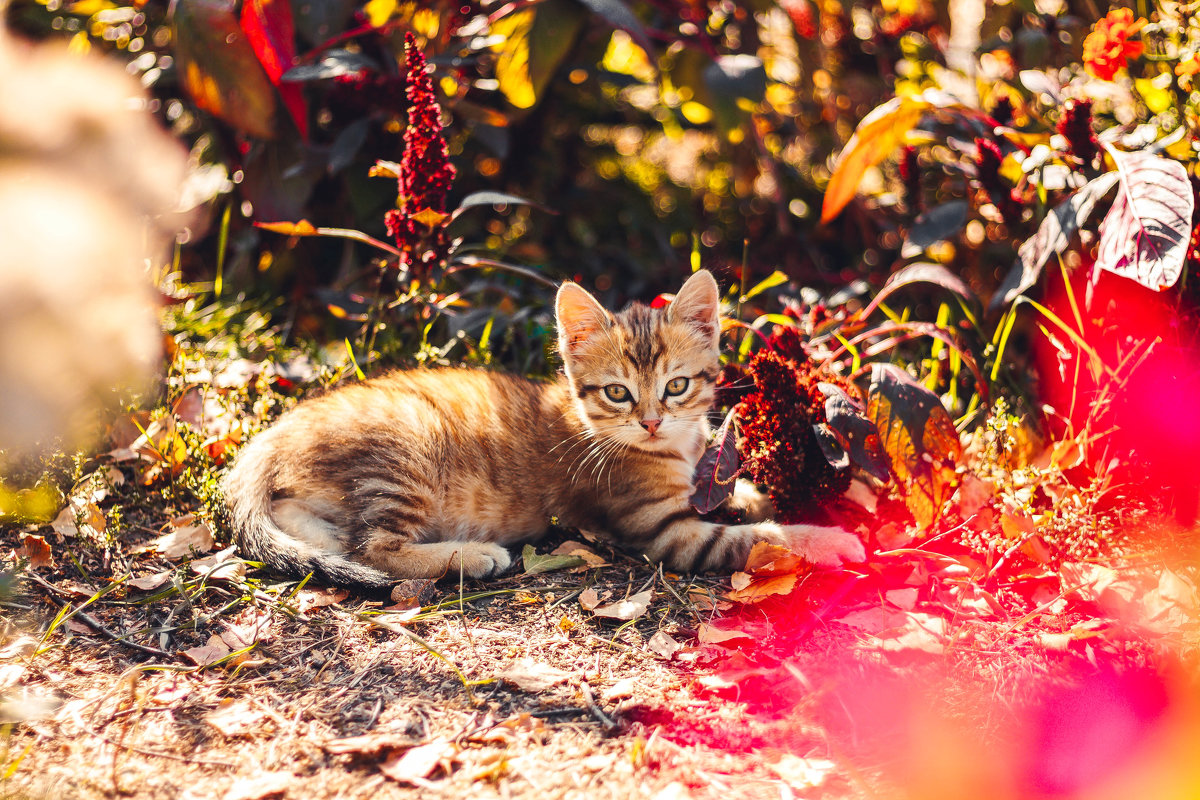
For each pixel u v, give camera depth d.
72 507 1.03
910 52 1.35
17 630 0.96
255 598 0.99
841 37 1.39
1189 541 0.99
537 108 1.35
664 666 0.95
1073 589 0.98
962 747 0.90
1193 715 0.91
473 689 0.93
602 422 1.08
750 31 1.36
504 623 0.98
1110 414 1.04
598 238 1.46
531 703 0.92
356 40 1.24
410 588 1.00
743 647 0.96
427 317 1.18
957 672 0.94
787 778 0.88
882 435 1.00
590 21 1.29
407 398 1.07
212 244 1.34
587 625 0.98
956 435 1.00
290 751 0.90
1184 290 1.03
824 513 1.04
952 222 1.17
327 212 1.31
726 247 1.43
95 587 1.00
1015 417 1.07
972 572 1.00
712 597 1.00
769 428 1.03
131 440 1.10
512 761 0.89
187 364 1.14
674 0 1.34
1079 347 1.05
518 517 1.09
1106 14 1.24
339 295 1.21
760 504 1.08
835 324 1.20
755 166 1.44
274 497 1.05
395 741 0.90
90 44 1.27
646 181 1.59
